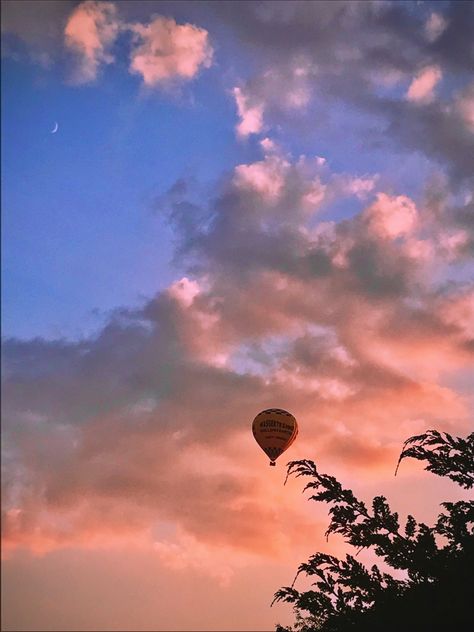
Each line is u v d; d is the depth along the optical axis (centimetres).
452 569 1236
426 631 1194
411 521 1312
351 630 1227
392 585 1259
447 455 1309
